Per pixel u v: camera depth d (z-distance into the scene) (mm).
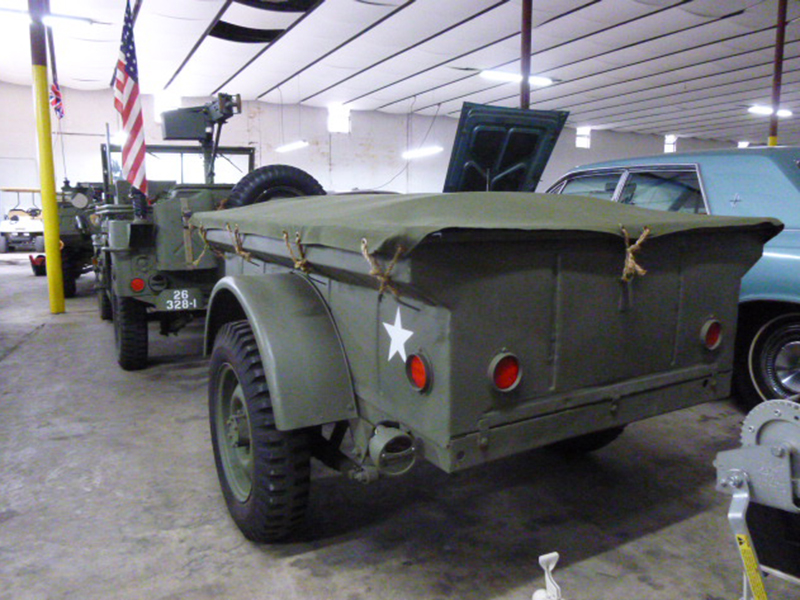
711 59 12906
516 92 16688
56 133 16609
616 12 9906
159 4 9133
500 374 1564
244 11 9727
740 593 1915
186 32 10656
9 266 12984
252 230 2355
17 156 16672
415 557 2125
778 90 9562
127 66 4633
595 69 13836
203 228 3084
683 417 3490
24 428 3377
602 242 1710
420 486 2672
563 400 1708
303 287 2061
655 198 3596
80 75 14516
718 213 3213
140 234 4008
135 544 2221
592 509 2461
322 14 9977
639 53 12438
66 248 8352
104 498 2574
